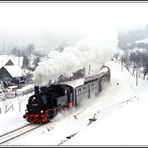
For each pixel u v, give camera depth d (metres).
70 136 21.20
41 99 25.38
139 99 36.03
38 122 26.09
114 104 32.41
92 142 19.31
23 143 20.25
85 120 25.95
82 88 32.03
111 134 21.19
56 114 27.11
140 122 24.44
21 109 32.09
